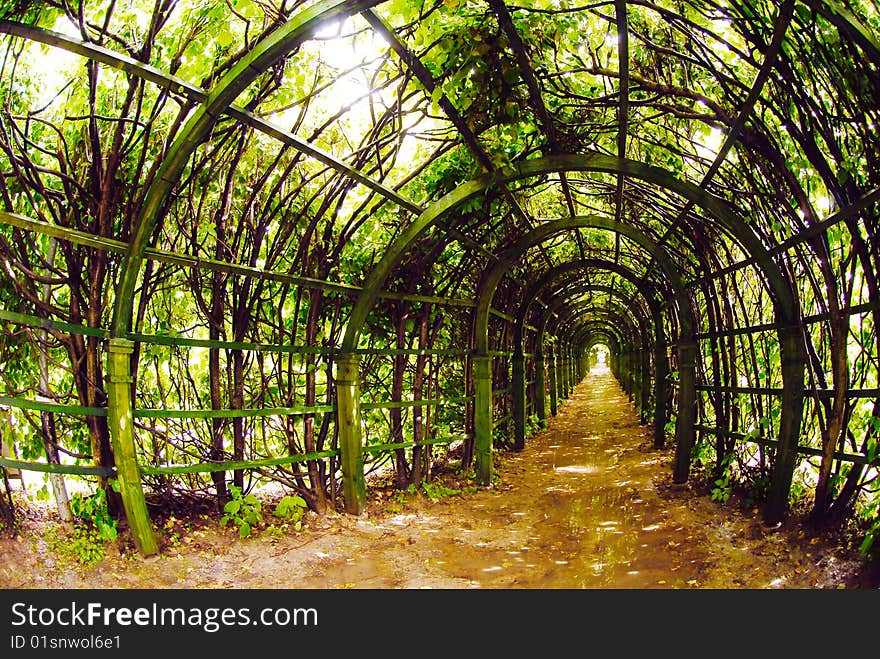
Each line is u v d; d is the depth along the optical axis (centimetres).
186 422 410
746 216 433
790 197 375
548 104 365
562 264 785
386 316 537
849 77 268
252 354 426
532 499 552
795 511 416
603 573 358
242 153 346
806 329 407
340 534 419
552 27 301
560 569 367
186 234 357
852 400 371
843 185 309
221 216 368
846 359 352
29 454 366
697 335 573
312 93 308
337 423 472
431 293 557
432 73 334
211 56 319
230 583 323
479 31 291
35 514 364
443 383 657
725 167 416
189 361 435
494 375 758
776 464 412
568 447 859
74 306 336
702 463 625
